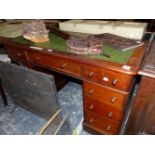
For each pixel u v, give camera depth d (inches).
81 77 43.6
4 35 57.4
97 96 44.4
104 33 50.7
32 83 50.6
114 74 36.3
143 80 34.3
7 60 66.5
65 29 57.6
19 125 63.7
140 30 44.9
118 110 43.2
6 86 63.9
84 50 40.4
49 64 48.4
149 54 37.1
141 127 45.0
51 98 50.6
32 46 47.8
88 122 55.2
